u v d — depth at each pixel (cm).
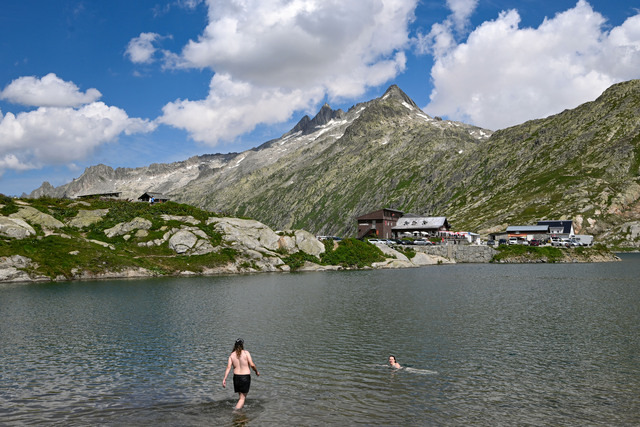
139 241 10281
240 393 2220
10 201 10125
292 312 4925
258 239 11594
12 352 3180
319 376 2691
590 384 2528
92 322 4288
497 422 2017
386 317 4616
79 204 11444
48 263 8425
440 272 10712
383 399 2308
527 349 3303
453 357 3100
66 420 2025
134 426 1964
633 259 16600
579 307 5212
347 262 12025
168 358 3058
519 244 15438
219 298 6028
